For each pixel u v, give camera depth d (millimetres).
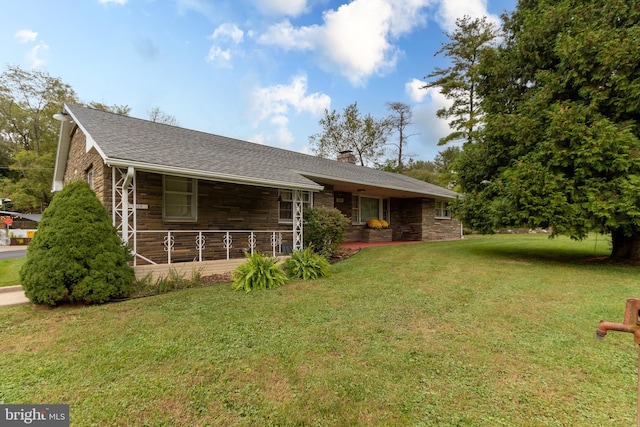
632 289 5273
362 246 11844
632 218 6418
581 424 2043
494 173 9211
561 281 5883
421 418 2107
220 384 2496
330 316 4074
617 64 6539
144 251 6906
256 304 4621
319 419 2104
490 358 2930
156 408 2209
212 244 8164
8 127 26625
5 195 25047
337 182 10844
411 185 14812
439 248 11062
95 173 7305
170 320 3945
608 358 2906
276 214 9844
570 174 7285
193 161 6422
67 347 3162
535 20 8422
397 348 3135
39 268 4453
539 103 7633
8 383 2504
